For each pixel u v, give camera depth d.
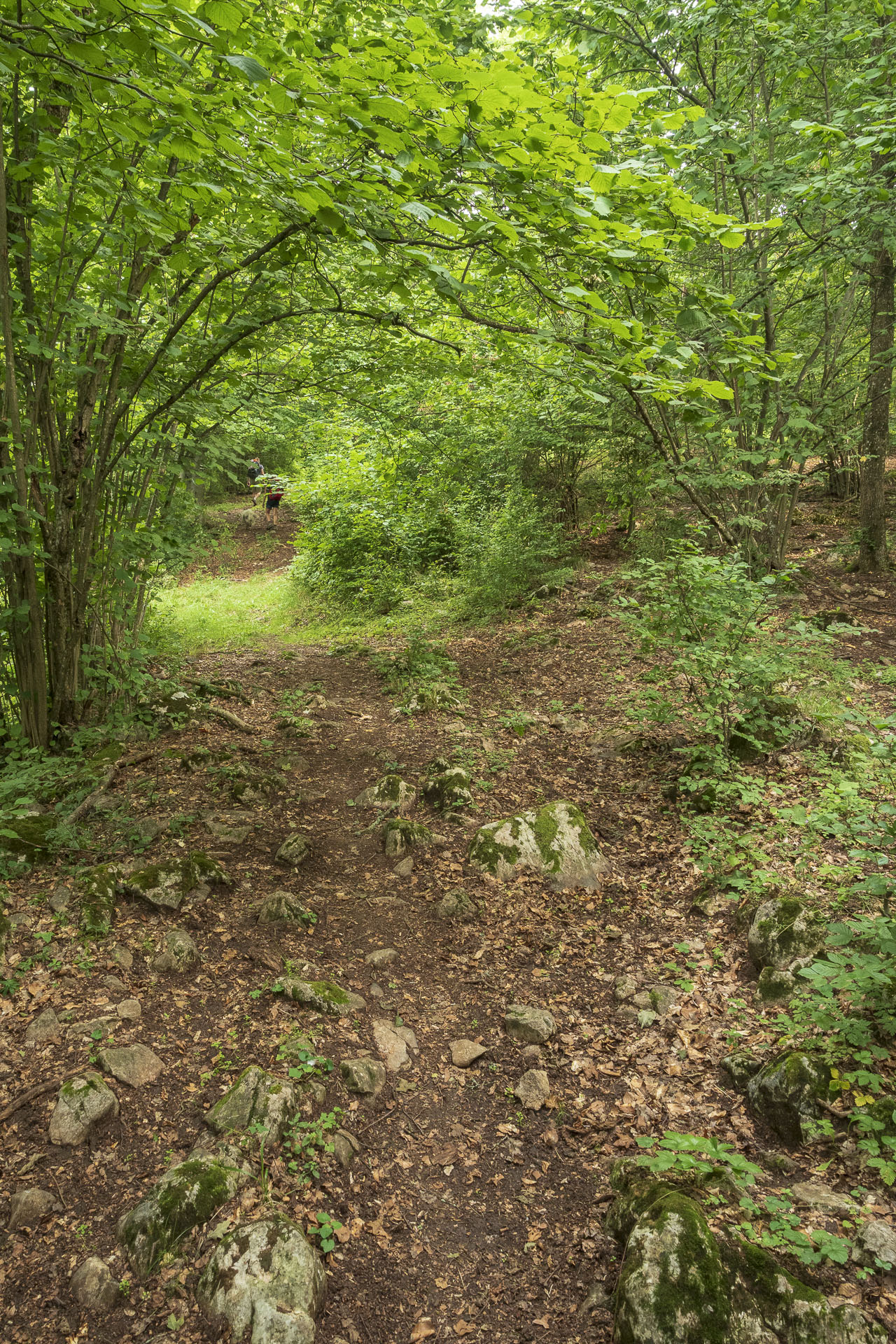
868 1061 2.94
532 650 9.01
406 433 11.88
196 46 4.05
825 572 9.96
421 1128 3.30
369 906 4.64
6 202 5.09
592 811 5.50
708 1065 3.38
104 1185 2.88
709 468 8.55
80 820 5.06
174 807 5.36
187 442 6.74
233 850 4.98
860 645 7.59
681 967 3.97
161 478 7.34
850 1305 2.29
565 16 7.68
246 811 5.48
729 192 8.78
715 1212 2.62
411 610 11.42
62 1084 3.13
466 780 5.74
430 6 5.25
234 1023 3.63
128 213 4.35
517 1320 2.58
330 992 3.84
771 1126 3.01
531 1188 3.03
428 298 6.35
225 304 6.52
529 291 5.41
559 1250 2.77
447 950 4.32
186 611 12.23
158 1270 2.62
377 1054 3.60
